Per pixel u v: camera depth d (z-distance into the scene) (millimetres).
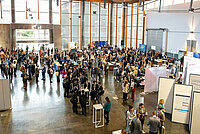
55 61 18922
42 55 21828
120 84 14211
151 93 12328
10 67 14430
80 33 30781
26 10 27406
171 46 21844
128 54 20281
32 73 16297
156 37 23859
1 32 25484
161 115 7172
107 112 8266
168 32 22172
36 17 28156
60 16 29234
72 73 13219
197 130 7496
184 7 19688
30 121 8594
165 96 9484
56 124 8320
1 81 9633
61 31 29531
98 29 31578
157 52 23031
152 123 6766
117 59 19938
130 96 11789
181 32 20188
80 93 9383
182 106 8492
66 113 9430
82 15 30125
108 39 32312
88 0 29562
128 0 27250
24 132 7676
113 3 30516
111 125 8250
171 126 8320
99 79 15391
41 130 7824
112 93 12289
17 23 25469
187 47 19406
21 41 28234
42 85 13828
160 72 12609
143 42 27375
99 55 20828
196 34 18188
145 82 12086
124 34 30797
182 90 8453
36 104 10500
